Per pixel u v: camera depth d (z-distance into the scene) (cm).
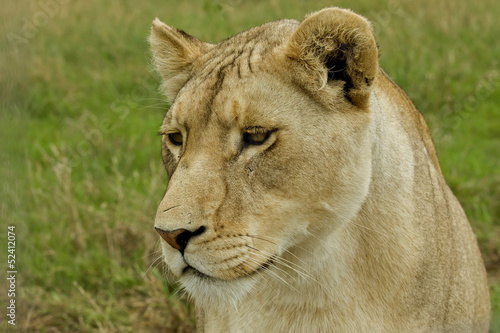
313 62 630
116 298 1156
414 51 1931
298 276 681
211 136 629
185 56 744
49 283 1185
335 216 650
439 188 770
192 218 608
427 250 703
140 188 1380
